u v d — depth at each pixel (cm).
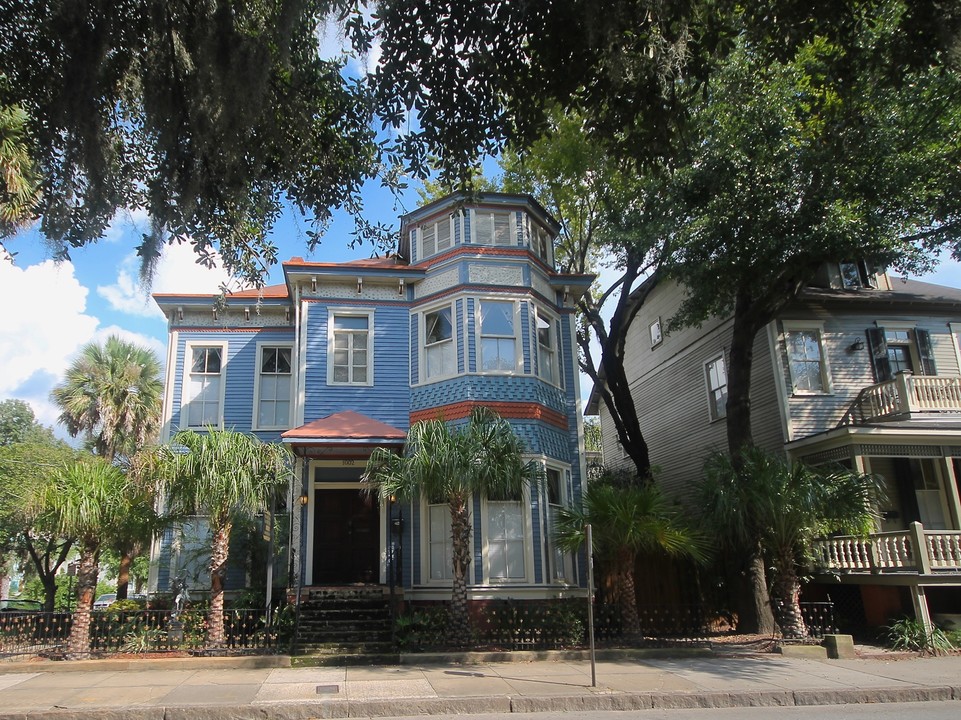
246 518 1546
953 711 918
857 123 1290
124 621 1306
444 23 860
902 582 1455
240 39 797
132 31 803
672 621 1525
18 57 858
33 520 1430
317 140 1041
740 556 1525
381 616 1412
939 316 2086
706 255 1548
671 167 987
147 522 1293
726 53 886
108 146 846
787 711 920
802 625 1339
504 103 958
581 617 1400
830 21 878
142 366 2636
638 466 2055
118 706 895
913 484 1856
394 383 1708
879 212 1467
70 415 2602
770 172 1445
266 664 1167
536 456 1591
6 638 1255
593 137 960
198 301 1806
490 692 976
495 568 1516
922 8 843
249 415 1772
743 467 1397
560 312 1858
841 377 1961
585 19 780
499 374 1639
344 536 1656
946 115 1365
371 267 1736
